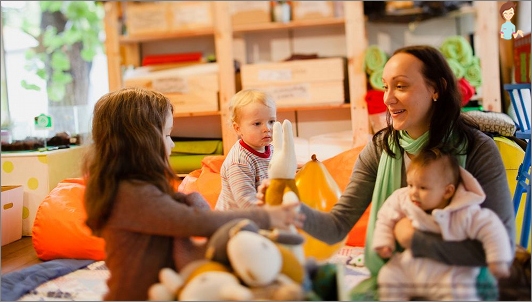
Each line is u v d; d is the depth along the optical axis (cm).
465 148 162
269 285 125
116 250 147
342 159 240
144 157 156
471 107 323
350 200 174
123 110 160
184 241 148
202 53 389
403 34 363
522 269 148
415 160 154
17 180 302
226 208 207
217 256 132
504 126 237
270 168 162
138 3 367
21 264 242
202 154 328
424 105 162
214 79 347
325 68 338
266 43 380
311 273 140
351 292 142
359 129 334
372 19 345
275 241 133
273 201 157
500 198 153
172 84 349
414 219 146
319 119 354
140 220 145
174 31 364
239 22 354
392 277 143
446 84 162
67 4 413
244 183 204
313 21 349
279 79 342
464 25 356
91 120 187
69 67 404
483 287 137
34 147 319
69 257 237
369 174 179
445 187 148
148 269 145
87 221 154
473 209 142
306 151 300
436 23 359
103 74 412
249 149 212
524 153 226
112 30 366
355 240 208
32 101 374
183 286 132
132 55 391
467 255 139
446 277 138
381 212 156
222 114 347
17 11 406
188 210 144
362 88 334
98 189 150
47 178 299
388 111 177
